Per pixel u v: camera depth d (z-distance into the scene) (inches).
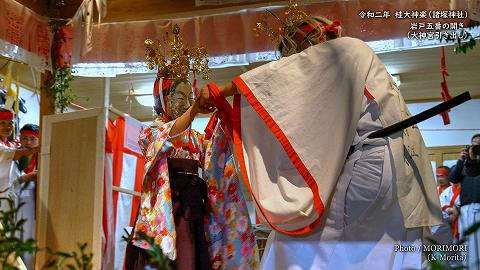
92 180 138.1
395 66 272.4
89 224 136.2
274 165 105.7
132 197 155.6
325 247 99.4
